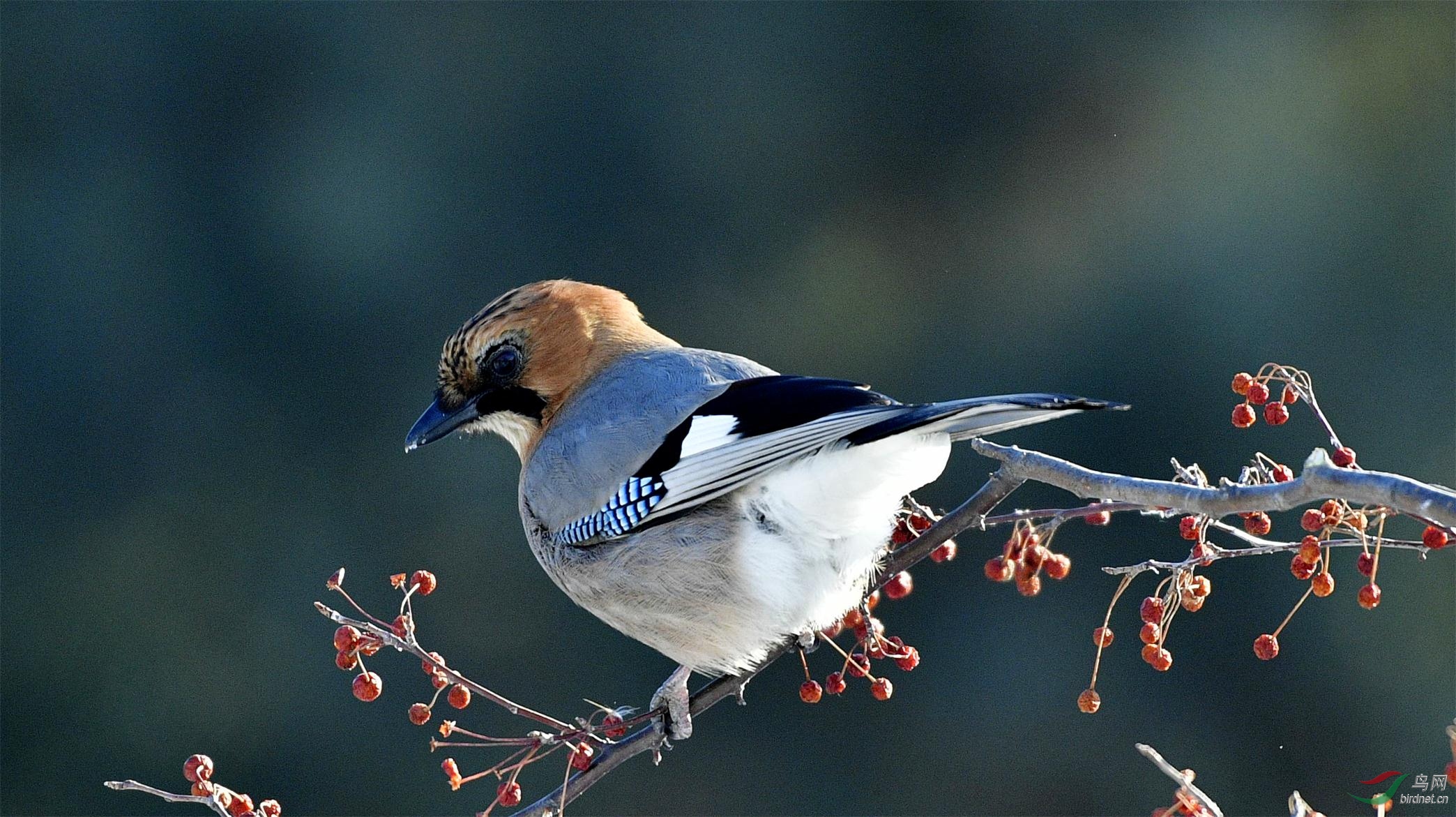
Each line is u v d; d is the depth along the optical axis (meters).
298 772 14.12
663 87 16.28
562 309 6.68
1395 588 12.68
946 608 13.62
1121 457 14.38
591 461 6.02
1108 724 13.12
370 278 15.65
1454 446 13.98
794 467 5.47
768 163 16.27
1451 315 14.47
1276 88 15.54
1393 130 15.10
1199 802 4.51
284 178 15.95
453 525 14.75
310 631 14.67
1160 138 15.79
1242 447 14.27
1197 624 13.05
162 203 15.84
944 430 4.72
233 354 15.54
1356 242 14.82
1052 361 15.38
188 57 16.05
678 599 5.80
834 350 15.86
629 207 16.12
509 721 13.84
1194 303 15.07
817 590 5.64
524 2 16.23
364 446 15.30
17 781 14.24
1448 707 12.48
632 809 13.24
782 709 13.38
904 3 16.39
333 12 16.08
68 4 15.98
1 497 15.01
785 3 16.44
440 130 16.06
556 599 14.24
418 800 13.67
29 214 15.70
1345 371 14.49
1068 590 13.48
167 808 14.16
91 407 15.27
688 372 6.15
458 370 6.75
